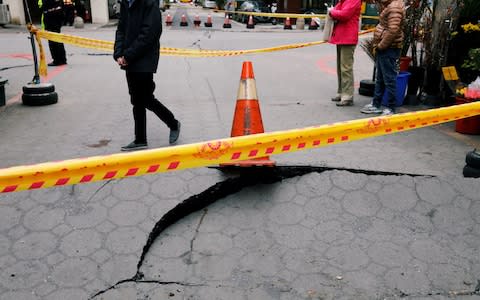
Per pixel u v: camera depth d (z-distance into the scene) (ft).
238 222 11.39
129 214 10.98
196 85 25.62
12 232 10.37
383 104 20.16
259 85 25.82
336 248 10.64
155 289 9.36
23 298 8.86
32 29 20.18
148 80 13.65
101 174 7.33
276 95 23.18
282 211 11.66
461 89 16.90
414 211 11.56
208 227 11.27
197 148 7.85
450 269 10.06
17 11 68.90
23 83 25.90
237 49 43.16
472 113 9.89
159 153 7.59
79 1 68.85
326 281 9.73
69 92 23.63
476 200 11.72
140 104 13.97
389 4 17.34
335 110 19.95
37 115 18.97
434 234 11.02
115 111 19.70
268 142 8.33
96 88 24.71
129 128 17.11
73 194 11.39
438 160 13.73
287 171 12.61
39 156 14.02
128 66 13.30
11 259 9.71
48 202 11.15
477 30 19.16
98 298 8.98
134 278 9.53
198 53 22.11
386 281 9.73
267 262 10.25
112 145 15.10
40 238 10.25
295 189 12.23
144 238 10.39
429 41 20.75
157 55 13.64
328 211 11.62
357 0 19.29
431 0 21.50
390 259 10.32
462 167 13.20
